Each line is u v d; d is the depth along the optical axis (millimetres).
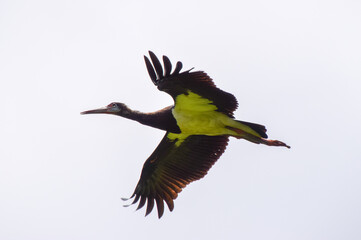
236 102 15188
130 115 16797
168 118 16141
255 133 15711
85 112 16969
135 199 17109
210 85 14711
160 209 17031
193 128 16047
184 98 15305
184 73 14422
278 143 15906
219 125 15836
